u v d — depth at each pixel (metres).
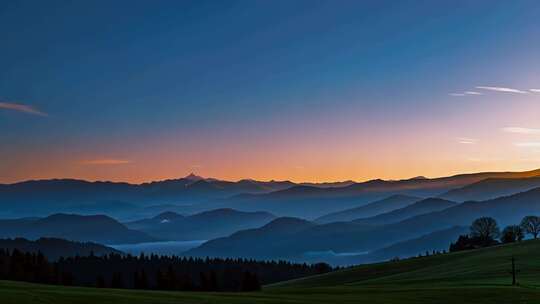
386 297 69.44
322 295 72.06
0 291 54.75
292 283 168.38
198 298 60.75
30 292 55.44
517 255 126.69
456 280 100.19
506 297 68.31
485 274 103.50
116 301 53.56
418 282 104.44
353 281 149.88
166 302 55.31
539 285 81.94
